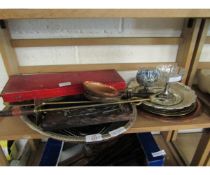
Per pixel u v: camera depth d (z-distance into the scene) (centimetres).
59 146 94
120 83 76
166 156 110
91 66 97
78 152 100
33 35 90
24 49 92
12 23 86
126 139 97
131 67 100
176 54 103
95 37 93
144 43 95
